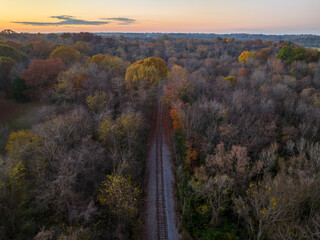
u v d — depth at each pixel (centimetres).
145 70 7575
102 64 8688
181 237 3853
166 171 5434
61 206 3628
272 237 3206
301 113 6378
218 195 4144
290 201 3039
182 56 17575
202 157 5378
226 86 8406
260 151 4994
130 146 5481
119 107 6594
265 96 7225
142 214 4256
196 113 6288
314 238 2820
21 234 3325
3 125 5506
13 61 7881
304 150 4891
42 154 4128
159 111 8456
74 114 5134
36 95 6838
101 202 3853
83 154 4141
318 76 8944
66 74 6900
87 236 3206
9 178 3612
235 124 5828
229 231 3803
